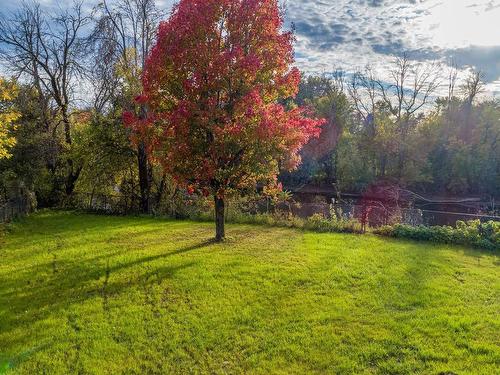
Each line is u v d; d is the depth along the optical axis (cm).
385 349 638
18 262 1134
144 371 602
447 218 1705
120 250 1214
